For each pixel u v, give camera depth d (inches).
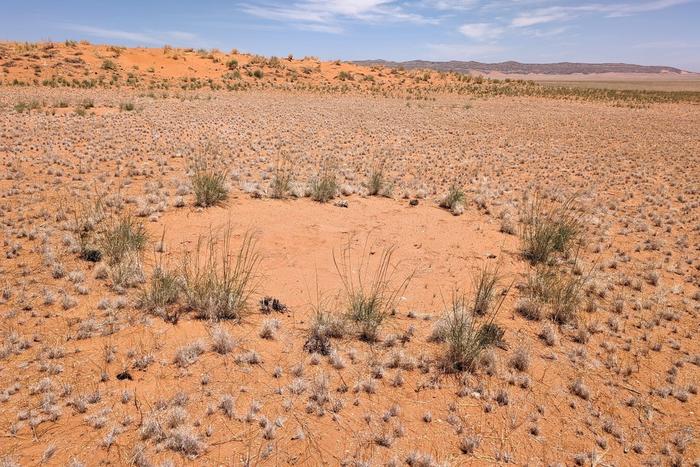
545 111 1462.8
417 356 208.8
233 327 218.1
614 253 357.4
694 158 768.9
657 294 288.8
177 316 220.8
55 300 224.7
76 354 188.1
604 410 186.2
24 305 218.5
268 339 212.1
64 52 1752.0
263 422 162.1
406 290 270.7
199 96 1337.4
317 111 1163.9
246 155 616.7
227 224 349.1
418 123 1065.5
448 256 324.2
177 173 491.2
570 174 637.3
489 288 257.8
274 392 178.2
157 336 204.7
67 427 152.4
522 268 313.0
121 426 154.3
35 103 869.2
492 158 715.4
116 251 274.2
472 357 201.3
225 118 924.6
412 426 168.6
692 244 387.2
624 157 764.6
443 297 265.9
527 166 673.0
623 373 209.2
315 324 217.0
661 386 202.2
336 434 161.0
